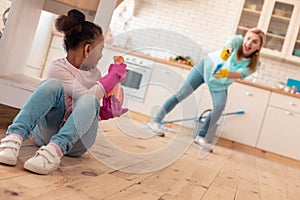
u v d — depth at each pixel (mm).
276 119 5691
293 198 2244
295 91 5871
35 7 2486
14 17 2217
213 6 6500
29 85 2127
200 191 1760
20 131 1413
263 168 3711
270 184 2635
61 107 1631
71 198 1174
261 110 5711
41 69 5695
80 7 2584
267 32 6109
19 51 2443
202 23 6520
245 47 4367
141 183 1618
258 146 5723
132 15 6629
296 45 6082
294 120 5656
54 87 1523
